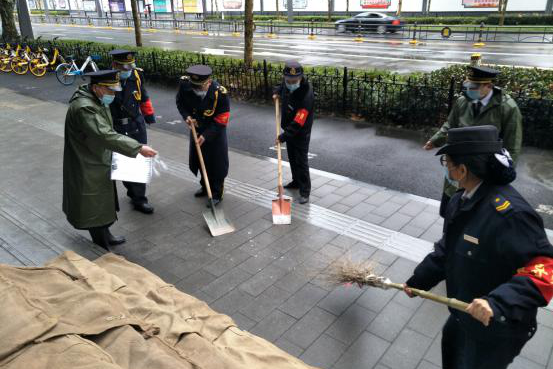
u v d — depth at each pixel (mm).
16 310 2350
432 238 4750
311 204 5562
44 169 6754
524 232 2010
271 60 17109
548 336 3342
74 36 28641
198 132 5340
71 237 4602
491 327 2170
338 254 4477
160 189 6086
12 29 20594
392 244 4645
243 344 2773
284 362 2623
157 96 12273
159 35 28703
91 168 4020
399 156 7258
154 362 2172
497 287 2090
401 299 3809
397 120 8812
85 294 2578
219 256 4480
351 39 23875
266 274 4180
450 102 8211
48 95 12617
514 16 26406
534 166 6641
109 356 2141
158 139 8430
